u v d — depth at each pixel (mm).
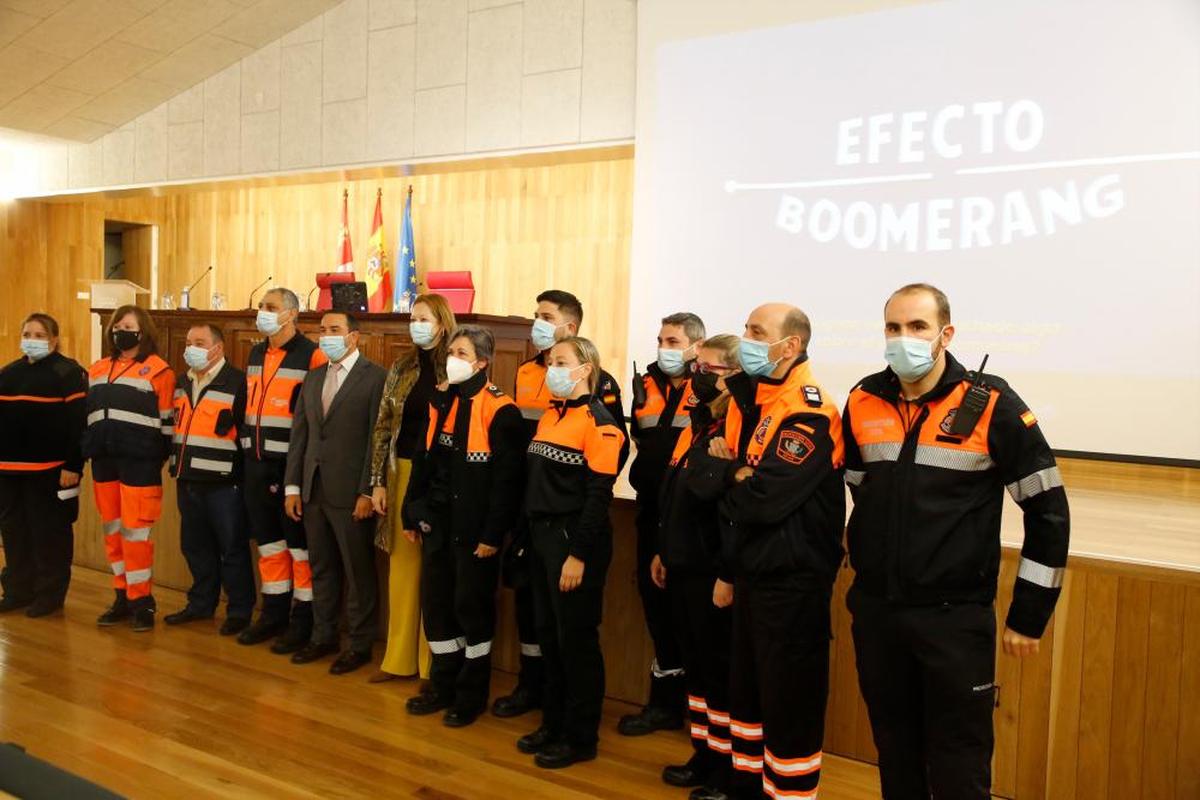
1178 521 3434
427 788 2580
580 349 2775
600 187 7523
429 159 6242
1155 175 4168
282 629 3928
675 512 2557
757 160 5168
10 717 2992
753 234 5191
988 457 1896
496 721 3088
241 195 9555
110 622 4055
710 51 5262
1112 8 4230
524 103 5883
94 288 6988
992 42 4512
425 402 3357
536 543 2832
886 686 1977
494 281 8070
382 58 6402
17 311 8734
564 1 5730
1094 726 2525
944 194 4656
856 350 4926
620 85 5590
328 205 8992
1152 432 4223
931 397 1946
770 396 2260
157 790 2525
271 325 3779
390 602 3457
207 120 7250
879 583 1956
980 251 4574
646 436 3104
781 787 2199
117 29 6520
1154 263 4188
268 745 2838
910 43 4719
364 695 3291
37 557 4180
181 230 9938
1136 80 4195
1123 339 4270
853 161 4891
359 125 6512
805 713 2195
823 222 4988
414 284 7520
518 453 2994
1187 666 2404
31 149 8273
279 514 3861
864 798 2598
